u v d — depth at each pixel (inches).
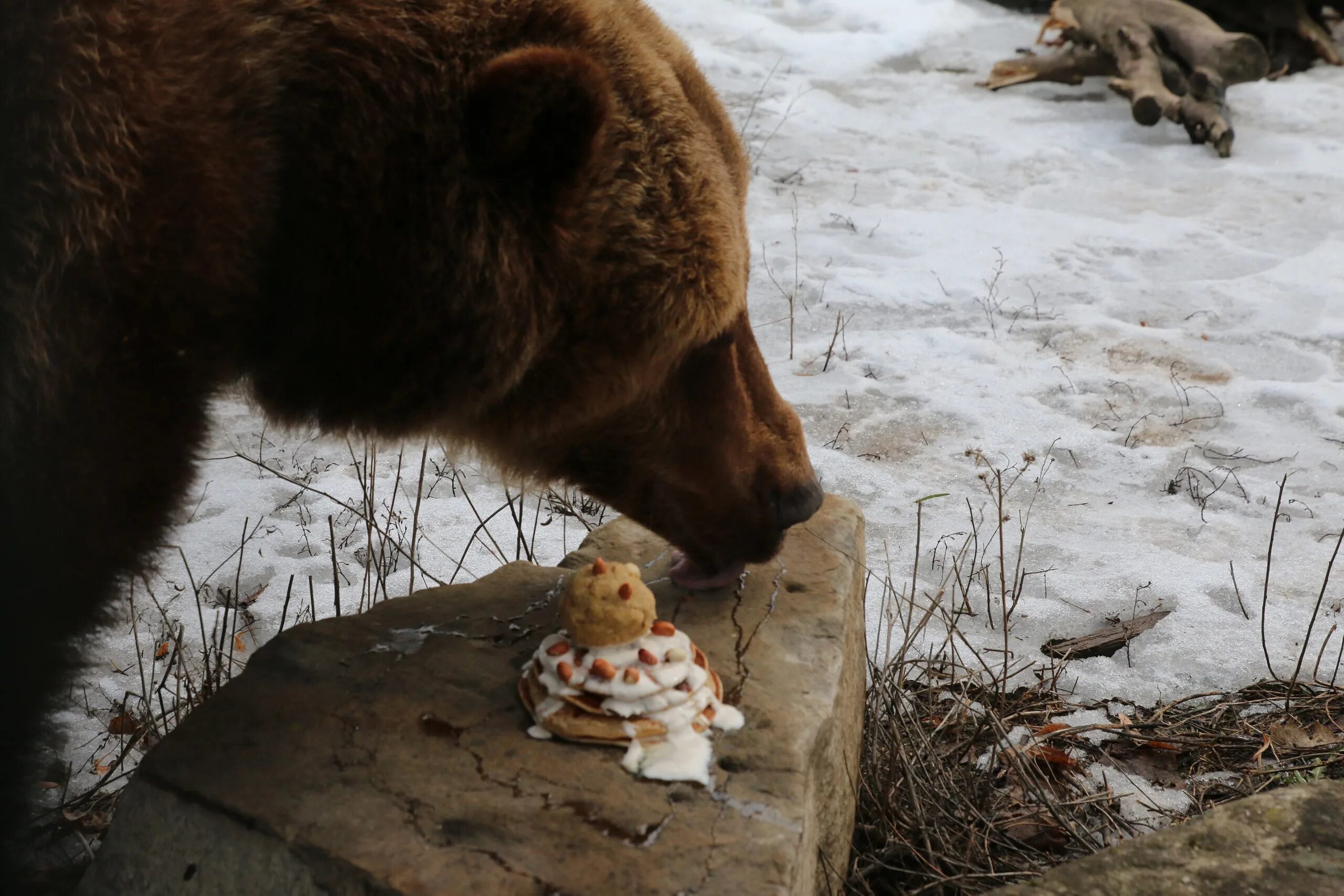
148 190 80.4
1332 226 298.7
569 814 88.7
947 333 253.3
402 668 105.6
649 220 93.2
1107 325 255.4
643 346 96.7
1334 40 417.1
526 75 84.7
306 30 87.2
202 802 90.0
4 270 76.4
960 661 157.5
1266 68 343.0
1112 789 136.1
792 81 404.5
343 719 98.7
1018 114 376.8
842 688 107.4
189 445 90.4
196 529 187.5
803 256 290.2
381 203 88.9
